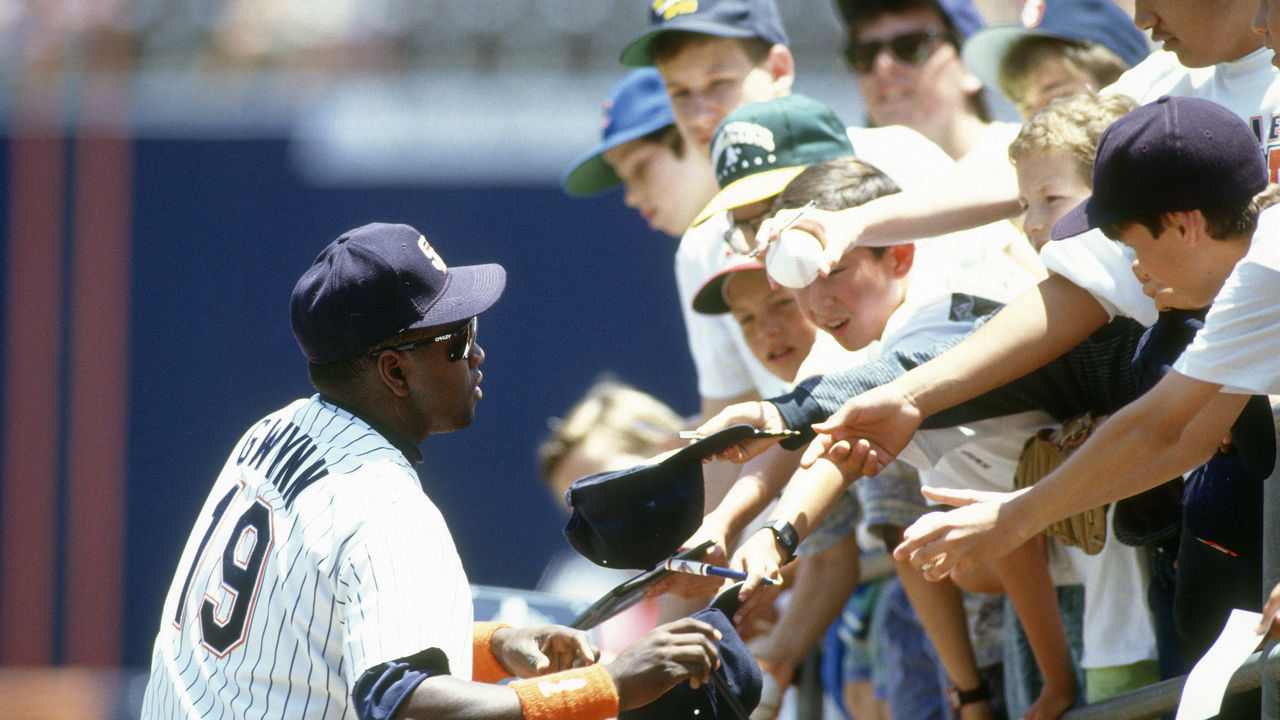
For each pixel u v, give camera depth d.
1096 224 9.09
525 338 28.98
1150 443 8.89
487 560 28.36
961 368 10.34
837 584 15.34
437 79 35.75
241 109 30.39
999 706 13.91
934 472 11.79
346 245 10.05
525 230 29.30
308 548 9.34
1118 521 10.49
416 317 9.97
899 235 11.23
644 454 17.86
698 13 16.70
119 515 29.33
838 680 18.50
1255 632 8.20
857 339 11.73
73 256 29.86
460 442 28.70
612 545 10.32
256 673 9.43
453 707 8.73
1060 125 10.58
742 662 9.74
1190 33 10.61
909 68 17.25
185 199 29.92
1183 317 9.53
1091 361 10.65
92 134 30.12
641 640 9.41
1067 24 14.36
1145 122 8.83
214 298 29.62
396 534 9.20
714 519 11.23
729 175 13.20
